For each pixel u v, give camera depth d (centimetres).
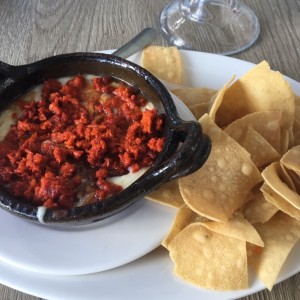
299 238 23
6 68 27
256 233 21
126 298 22
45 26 38
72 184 23
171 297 22
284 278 22
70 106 27
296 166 22
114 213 22
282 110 26
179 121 23
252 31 37
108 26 38
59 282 22
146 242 22
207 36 37
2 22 39
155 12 39
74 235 23
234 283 21
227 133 25
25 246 22
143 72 27
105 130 25
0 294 24
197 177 22
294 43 36
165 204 23
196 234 22
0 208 23
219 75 31
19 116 27
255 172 23
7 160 25
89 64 28
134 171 24
